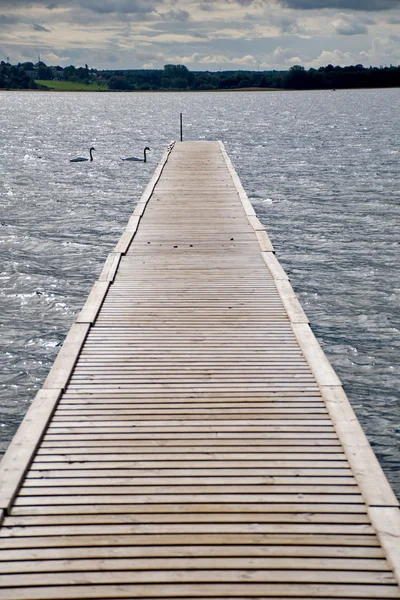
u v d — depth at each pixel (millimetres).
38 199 31891
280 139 67375
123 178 39312
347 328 15281
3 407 11648
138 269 12875
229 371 8336
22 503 5676
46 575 4891
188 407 7391
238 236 15570
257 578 4875
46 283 18609
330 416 7148
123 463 6281
